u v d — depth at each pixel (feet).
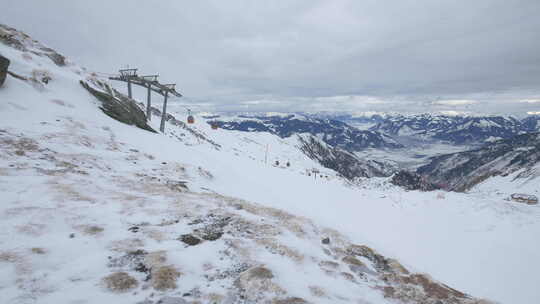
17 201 25.73
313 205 74.02
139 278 18.49
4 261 16.90
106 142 58.80
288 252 27.61
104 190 35.22
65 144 47.70
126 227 26.21
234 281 20.36
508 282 49.57
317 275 24.64
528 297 44.98
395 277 29.73
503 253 62.34
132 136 72.84
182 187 47.96
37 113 55.83
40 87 66.69
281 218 40.16
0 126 43.68
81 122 62.59
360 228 64.08
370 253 35.73
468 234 73.00
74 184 33.96
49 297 14.97
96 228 24.43
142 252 21.95
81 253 20.11
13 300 14.10
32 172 33.99
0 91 55.16
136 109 95.61
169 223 29.04
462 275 50.11
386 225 71.31
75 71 90.33
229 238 28.27
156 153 67.41
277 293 19.49
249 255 25.21
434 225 77.05
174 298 17.07
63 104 66.64
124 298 16.22
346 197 93.45
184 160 71.51
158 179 48.65
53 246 20.08
